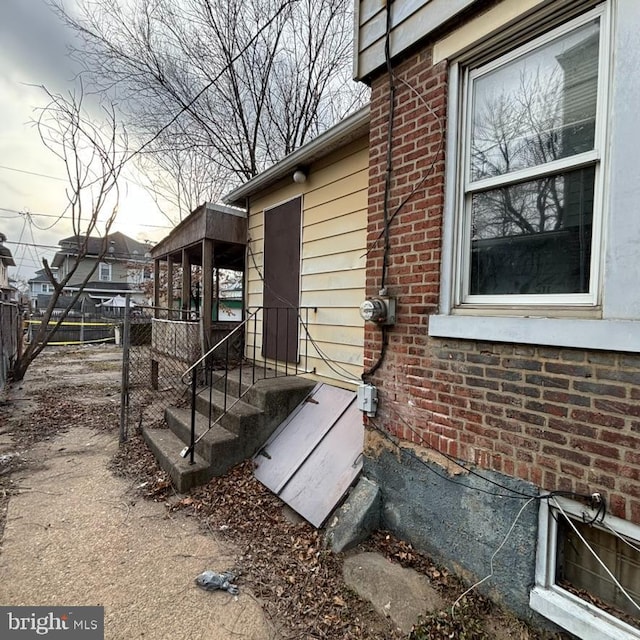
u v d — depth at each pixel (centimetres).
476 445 217
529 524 192
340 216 426
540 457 189
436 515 238
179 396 568
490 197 224
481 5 216
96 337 1836
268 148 1059
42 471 385
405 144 264
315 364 462
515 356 200
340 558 250
